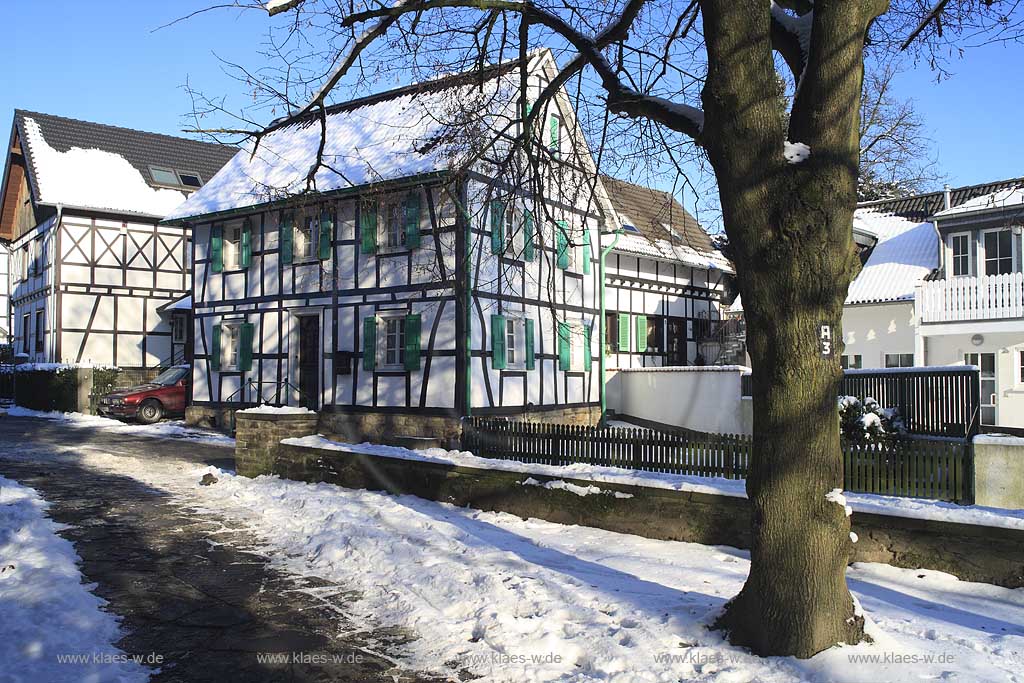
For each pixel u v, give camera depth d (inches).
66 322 1103.6
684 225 378.6
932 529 251.3
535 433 442.6
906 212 1006.4
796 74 206.1
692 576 254.7
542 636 200.2
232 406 791.7
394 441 622.8
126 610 230.1
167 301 1181.7
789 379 181.6
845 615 182.2
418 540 300.0
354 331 686.5
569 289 759.7
